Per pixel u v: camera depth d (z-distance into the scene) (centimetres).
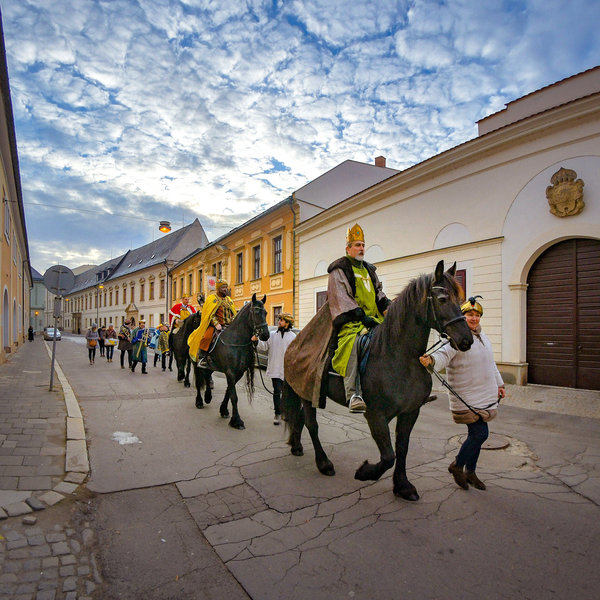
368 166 2184
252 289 2330
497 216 1016
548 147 914
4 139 1227
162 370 1412
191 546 294
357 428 618
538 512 337
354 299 387
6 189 1498
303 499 367
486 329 1030
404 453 366
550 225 911
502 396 393
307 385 418
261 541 299
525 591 238
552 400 805
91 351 1638
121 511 347
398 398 341
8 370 1306
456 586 244
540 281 952
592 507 347
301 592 242
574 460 470
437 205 1174
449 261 1131
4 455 447
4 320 1723
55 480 389
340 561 272
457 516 330
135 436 566
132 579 256
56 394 840
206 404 801
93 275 6888
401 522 322
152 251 4753
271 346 672
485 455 489
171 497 375
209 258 2958
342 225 1575
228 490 389
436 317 317
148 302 4325
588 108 838
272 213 2044
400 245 1298
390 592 240
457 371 377
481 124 1264
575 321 891
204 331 705
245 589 246
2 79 924
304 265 1833
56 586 247
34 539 294
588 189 851
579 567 261
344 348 370
